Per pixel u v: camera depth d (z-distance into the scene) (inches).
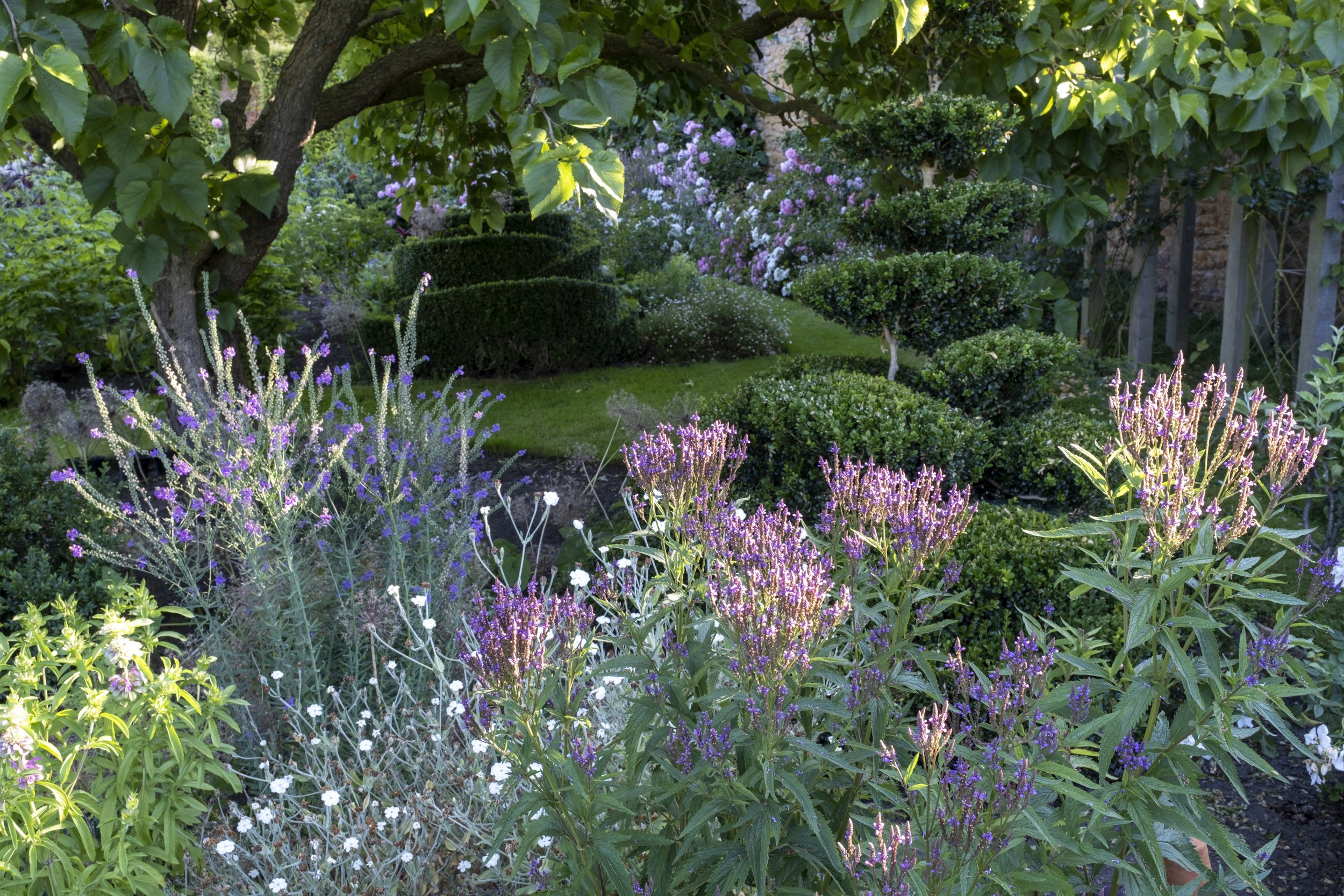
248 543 138.6
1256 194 250.1
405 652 147.1
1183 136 225.1
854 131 221.0
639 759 82.1
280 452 142.9
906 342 214.5
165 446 161.5
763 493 170.7
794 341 407.8
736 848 75.8
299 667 136.0
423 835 111.0
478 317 362.0
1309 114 218.7
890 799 79.9
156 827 108.0
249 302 332.2
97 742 102.4
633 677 103.2
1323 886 112.9
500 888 109.9
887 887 64.2
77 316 335.9
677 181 552.7
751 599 75.9
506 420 311.4
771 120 596.7
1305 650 129.8
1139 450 79.7
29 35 125.4
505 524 223.5
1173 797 77.1
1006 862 74.5
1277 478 77.7
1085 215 239.8
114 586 127.0
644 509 135.1
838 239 437.1
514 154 136.6
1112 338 301.3
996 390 183.8
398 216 454.3
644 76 274.4
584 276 409.1
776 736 73.0
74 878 97.5
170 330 220.1
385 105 295.0
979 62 230.5
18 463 167.6
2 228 371.2
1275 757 136.6
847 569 96.2
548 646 84.0
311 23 208.2
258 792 132.0
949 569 89.9
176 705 110.7
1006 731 73.8
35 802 96.0
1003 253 256.8
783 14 260.4
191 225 196.2
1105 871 91.9
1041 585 131.2
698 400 253.9
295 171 218.4
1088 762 76.0
